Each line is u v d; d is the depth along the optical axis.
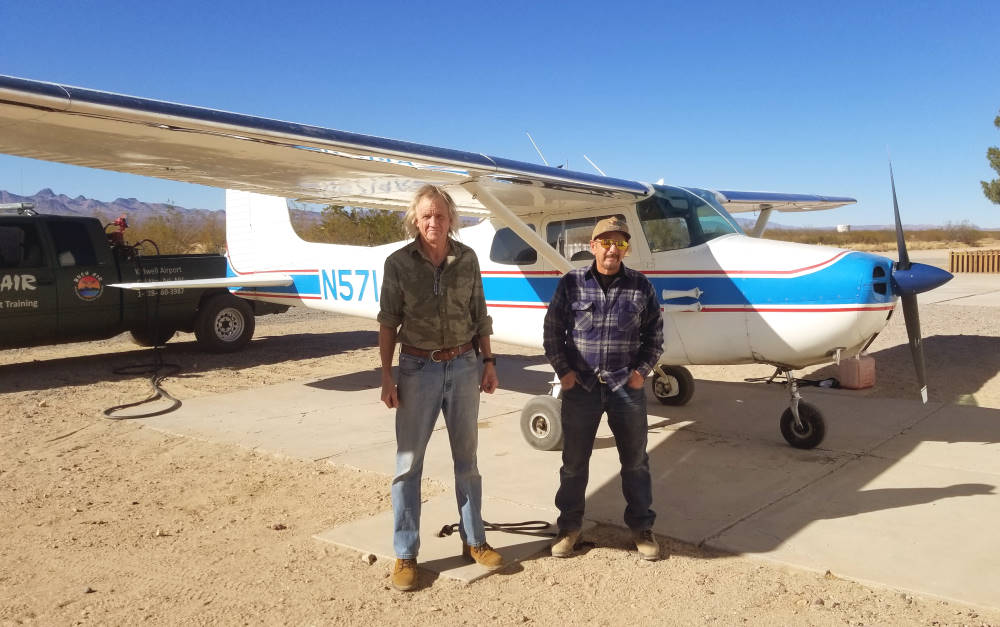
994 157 26.14
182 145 3.58
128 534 3.53
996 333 10.09
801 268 4.61
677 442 5.02
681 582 2.90
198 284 8.01
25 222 8.04
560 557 3.15
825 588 2.81
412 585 2.86
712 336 4.96
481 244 6.25
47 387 7.41
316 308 8.09
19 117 2.90
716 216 5.32
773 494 3.90
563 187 4.88
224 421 5.88
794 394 4.78
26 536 3.52
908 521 3.45
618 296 3.06
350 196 5.79
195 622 2.63
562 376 3.12
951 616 2.56
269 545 3.37
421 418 2.90
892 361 8.12
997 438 4.90
